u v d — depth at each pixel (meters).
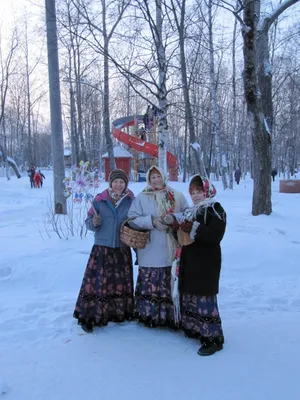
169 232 3.54
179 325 3.55
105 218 3.65
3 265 5.33
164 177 3.65
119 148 33.06
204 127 29.48
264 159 9.40
